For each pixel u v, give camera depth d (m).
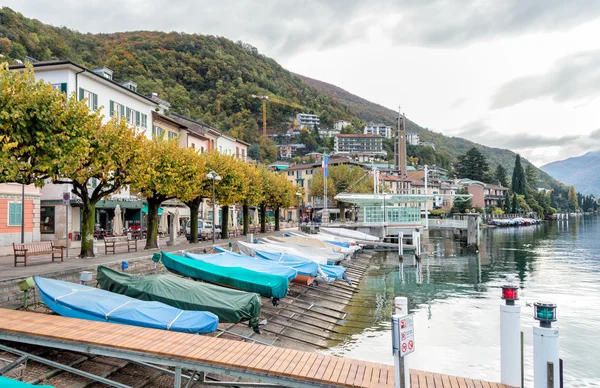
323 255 42.03
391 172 153.88
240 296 18.53
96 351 12.41
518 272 49.12
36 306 17.83
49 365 12.90
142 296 17.88
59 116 20.25
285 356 12.45
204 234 45.94
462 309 31.34
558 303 33.44
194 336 13.68
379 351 21.47
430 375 12.02
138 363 14.33
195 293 18.22
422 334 25.31
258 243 43.44
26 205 37.34
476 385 11.21
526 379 18.62
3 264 24.17
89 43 190.50
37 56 113.50
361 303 32.38
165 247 37.00
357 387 10.66
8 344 13.94
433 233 115.50
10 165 18.08
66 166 20.92
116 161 27.55
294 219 126.19
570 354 22.45
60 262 25.03
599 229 132.88
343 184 96.56
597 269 50.81
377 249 71.69
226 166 43.84
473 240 73.00
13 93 18.77
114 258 27.52
